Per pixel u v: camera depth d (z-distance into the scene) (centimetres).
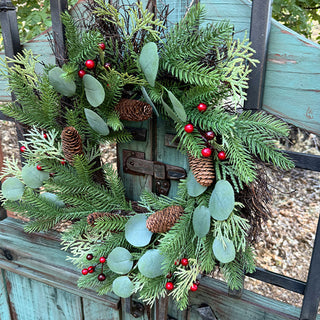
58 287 88
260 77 54
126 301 79
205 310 73
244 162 51
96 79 55
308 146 176
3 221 97
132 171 72
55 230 89
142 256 60
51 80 58
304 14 139
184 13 59
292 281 64
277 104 55
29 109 64
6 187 69
